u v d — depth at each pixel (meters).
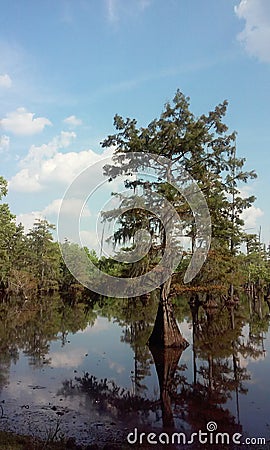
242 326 23.34
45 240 54.56
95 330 22.45
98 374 12.56
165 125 17.17
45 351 16.27
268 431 7.97
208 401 9.96
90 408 9.27
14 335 20.33
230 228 19.08
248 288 53.09
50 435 7.45
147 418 8.68
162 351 16.12
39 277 53.34
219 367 13.59
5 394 10.20
